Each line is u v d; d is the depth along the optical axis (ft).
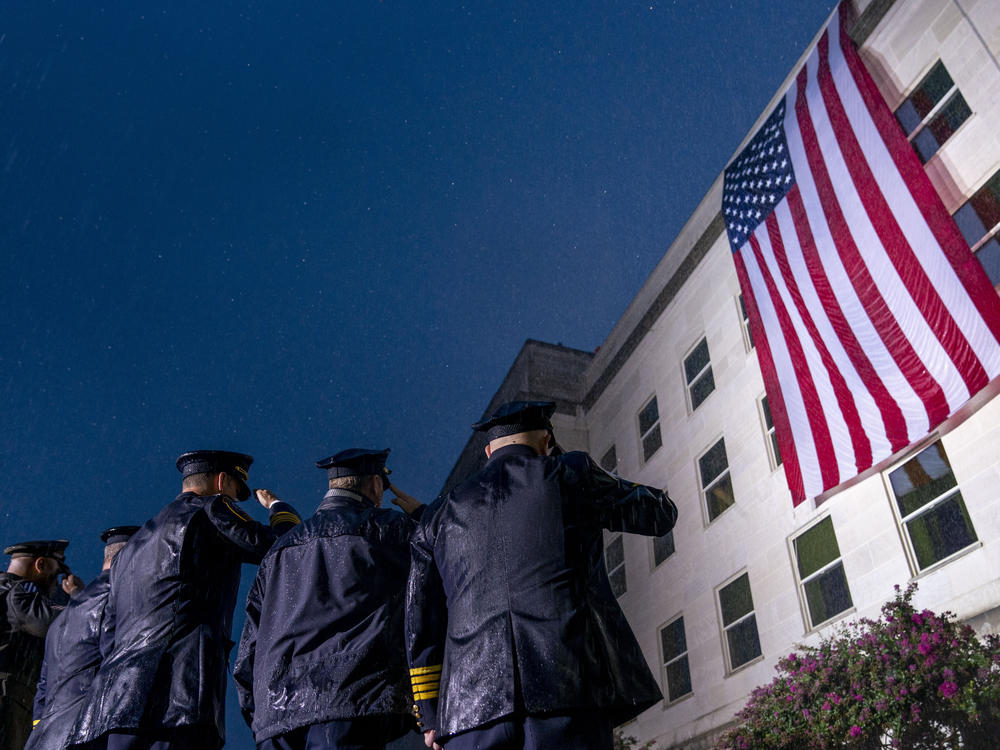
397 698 9.25
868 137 38.45
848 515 38.24
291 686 9.21
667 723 50.96
